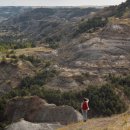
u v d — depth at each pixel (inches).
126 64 3358.8
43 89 2442.2
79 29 5718.5
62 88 2783.0
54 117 1744.6
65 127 1305.4
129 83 2524.6
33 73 3430.1
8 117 1930.4
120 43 3786.9
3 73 3526.1
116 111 2001.7
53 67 3440.0
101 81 2854.3
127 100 2225.6
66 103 2078.0
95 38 3988.7
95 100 2073.1
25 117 1859.0
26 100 1951.3
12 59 3774.6
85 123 1258.0
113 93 2180.1
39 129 1362.0
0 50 4877.0
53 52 4146.2
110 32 4087.1
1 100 2076.8
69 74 3078.2
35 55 4175.7
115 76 2942.9
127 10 6043.3
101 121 1244.5
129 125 985.5
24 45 5708.7
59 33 7298.2
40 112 1814.7
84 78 2945.4
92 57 3548.2
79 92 2262.6
